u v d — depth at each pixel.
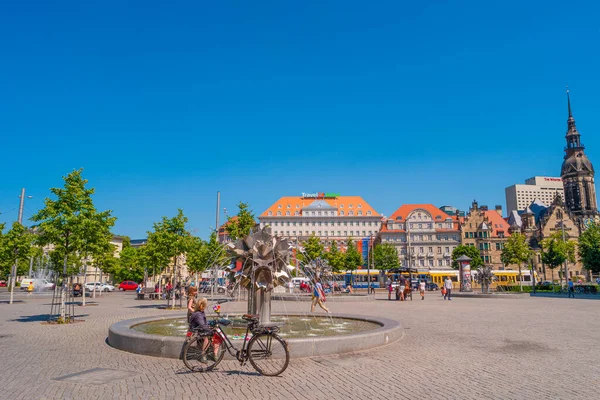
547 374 9.27
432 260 115.38
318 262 48.91
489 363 10.32
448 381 8.65
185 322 16.73
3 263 33.53
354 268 78.19
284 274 15.50
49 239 19.53
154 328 15.15
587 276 112.62
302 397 7.58
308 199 146.75
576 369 9.75
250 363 9.79
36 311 26.41
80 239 19.72
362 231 138.12
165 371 9.47
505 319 20.69
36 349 12.34
